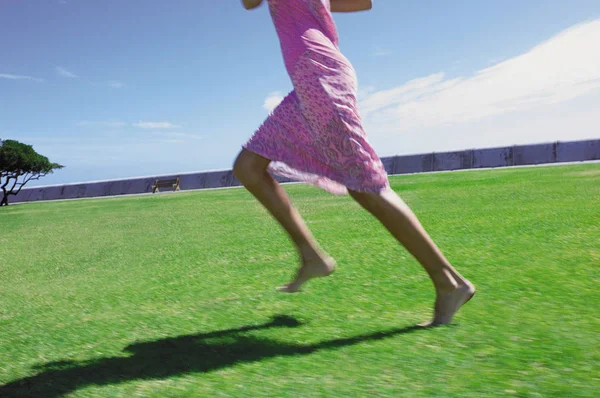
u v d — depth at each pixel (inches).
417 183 395.5
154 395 50.0
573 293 76.6
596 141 628.4
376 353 57.2
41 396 52.2
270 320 75.5
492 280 88.0
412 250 67.6
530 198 223.6
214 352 62.4
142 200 536.4
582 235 124.0
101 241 207.2
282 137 72.7
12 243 229.0
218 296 94.0
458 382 47.4
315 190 420.2
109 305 94.6
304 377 51.7
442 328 64.7
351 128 68.7
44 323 84.7
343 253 126.3
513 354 53.6
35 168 876.0
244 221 233.1
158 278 117.3
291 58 71.7
